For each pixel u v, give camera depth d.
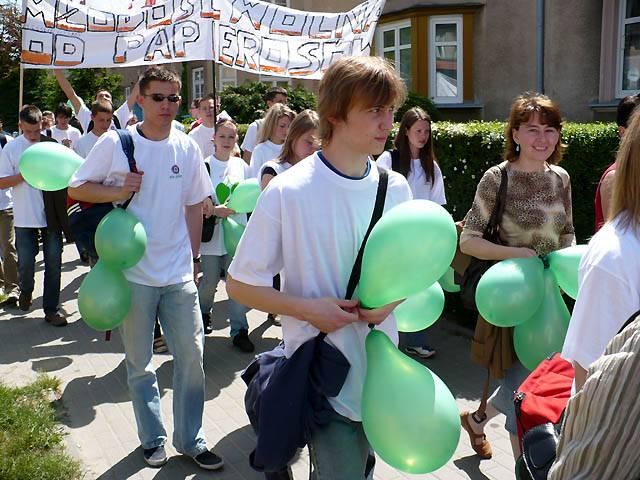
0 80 23.86
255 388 2.06
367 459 2.12
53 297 5.91
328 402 1.93
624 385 1.26
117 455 3.56
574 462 1.33
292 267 1.97
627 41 9.91
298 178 1.92
